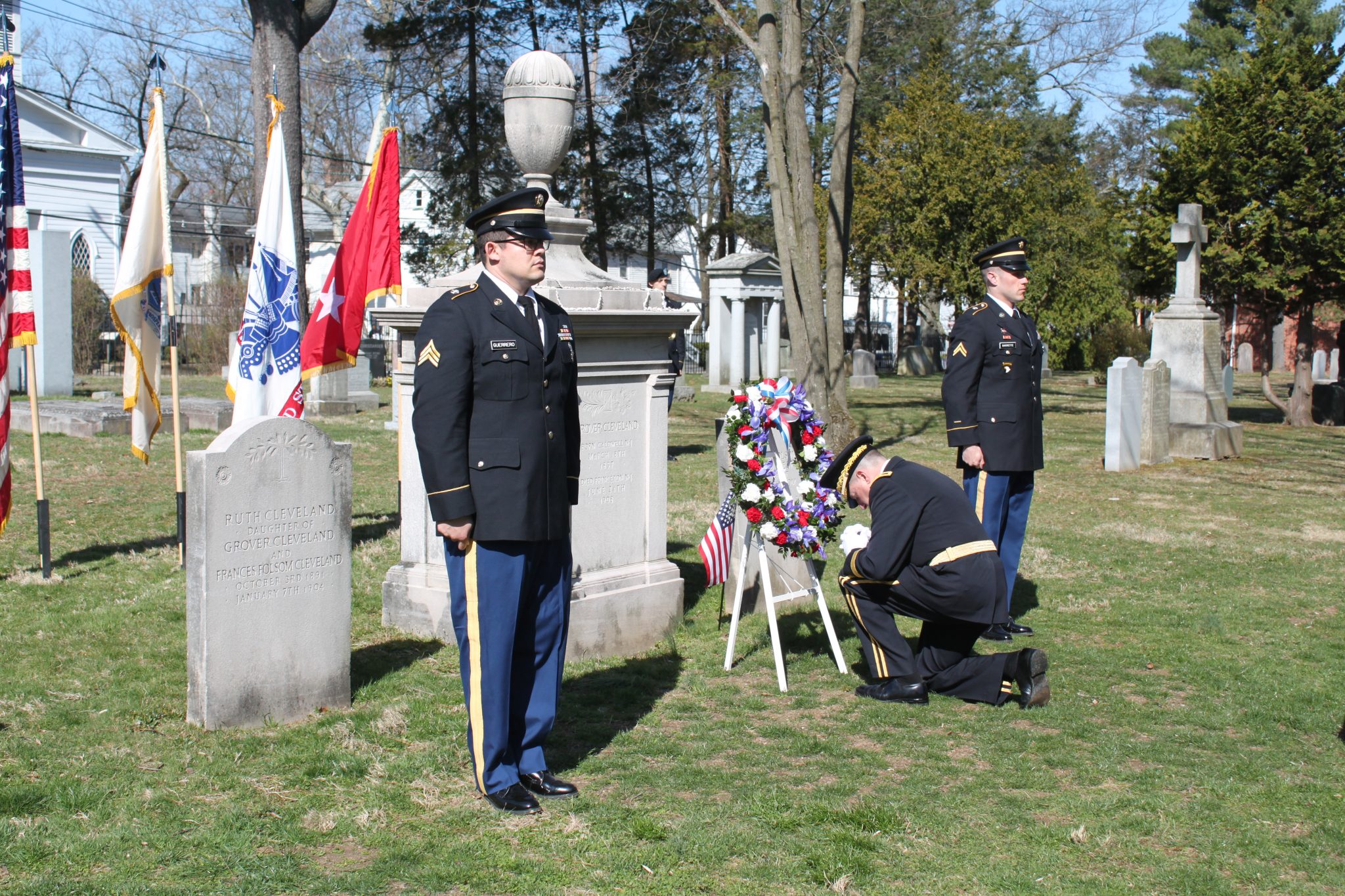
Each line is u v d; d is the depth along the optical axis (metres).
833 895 3.57
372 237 8.79
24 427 15.52
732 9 29.88
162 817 4.02
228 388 7.65
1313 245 18.33
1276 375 37.28
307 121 42.66
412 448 6.54
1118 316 33.12
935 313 35.56
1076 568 8.72
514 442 4.17
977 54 34.31
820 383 11.87
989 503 6.97
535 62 6.59
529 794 4.25
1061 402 25.14
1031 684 5.46
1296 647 6.66
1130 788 4.53
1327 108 17.97
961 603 5.47
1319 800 4.41
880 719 5.34
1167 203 19.64
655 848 3.87
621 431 6.52
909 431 18.42
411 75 31.39
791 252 11.80
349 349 8.80
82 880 3.53
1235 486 12.84
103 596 7.16
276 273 7.62
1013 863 3.81
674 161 33.25
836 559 9.03
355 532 9.39
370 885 3.57
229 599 4.90
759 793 4.36
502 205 4.28
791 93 11.39
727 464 7.01
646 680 5.90
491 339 4.18
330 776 4.47
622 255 34.53
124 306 7.60
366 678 5.71
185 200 51.16
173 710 5.13
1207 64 43.56
